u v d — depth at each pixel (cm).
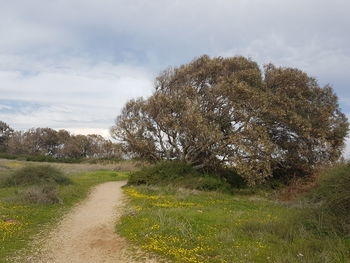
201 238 1086
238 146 2439
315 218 1114
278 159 2683
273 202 2023
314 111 2777
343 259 845
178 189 2375
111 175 3797
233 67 3067
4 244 1048
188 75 3134
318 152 2794
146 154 3272
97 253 1005
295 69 2886
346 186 1074
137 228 1235
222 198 2148
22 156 8100
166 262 899
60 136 10500
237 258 885
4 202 1708
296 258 862
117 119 3262
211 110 2858
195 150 2991
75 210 1698
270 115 2589
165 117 2878
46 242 1112
